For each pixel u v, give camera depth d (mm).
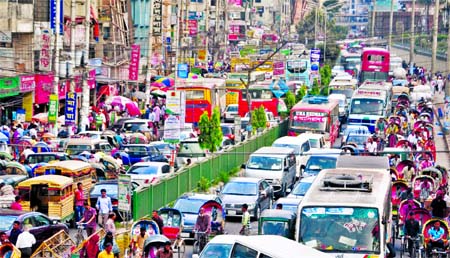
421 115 146750
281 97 163625
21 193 73125
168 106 111875
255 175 96000
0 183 74188
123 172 91812
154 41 198875
